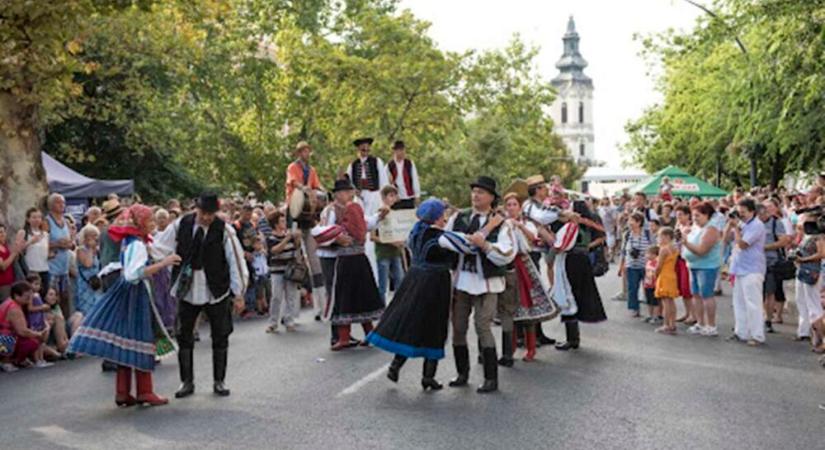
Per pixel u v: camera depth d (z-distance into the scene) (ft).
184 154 122.01
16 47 49.08
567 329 39.93
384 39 118.01
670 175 113.60
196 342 44.01
